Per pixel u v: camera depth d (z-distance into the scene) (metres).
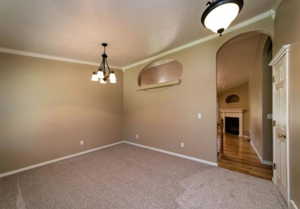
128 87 5.14
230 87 7.15
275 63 2.28
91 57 4.02
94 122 4.53
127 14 2.19
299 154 1.60
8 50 3.16
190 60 3.43
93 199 2.12
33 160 3.39
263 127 3.31
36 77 3.51
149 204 1.98
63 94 3.92
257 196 2.09
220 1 1.16
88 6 1.97
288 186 1.85
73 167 3.25
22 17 2.17
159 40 3.15
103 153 4.14
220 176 2.70
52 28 2.51
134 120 4.96
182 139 3.65
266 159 3.27
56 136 3.76
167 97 3.98
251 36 3.42
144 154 3.99
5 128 3.07
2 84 3.07
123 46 3.39
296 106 1.66
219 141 4.08
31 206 2.00
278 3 2.08
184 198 2.09
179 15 2.26
